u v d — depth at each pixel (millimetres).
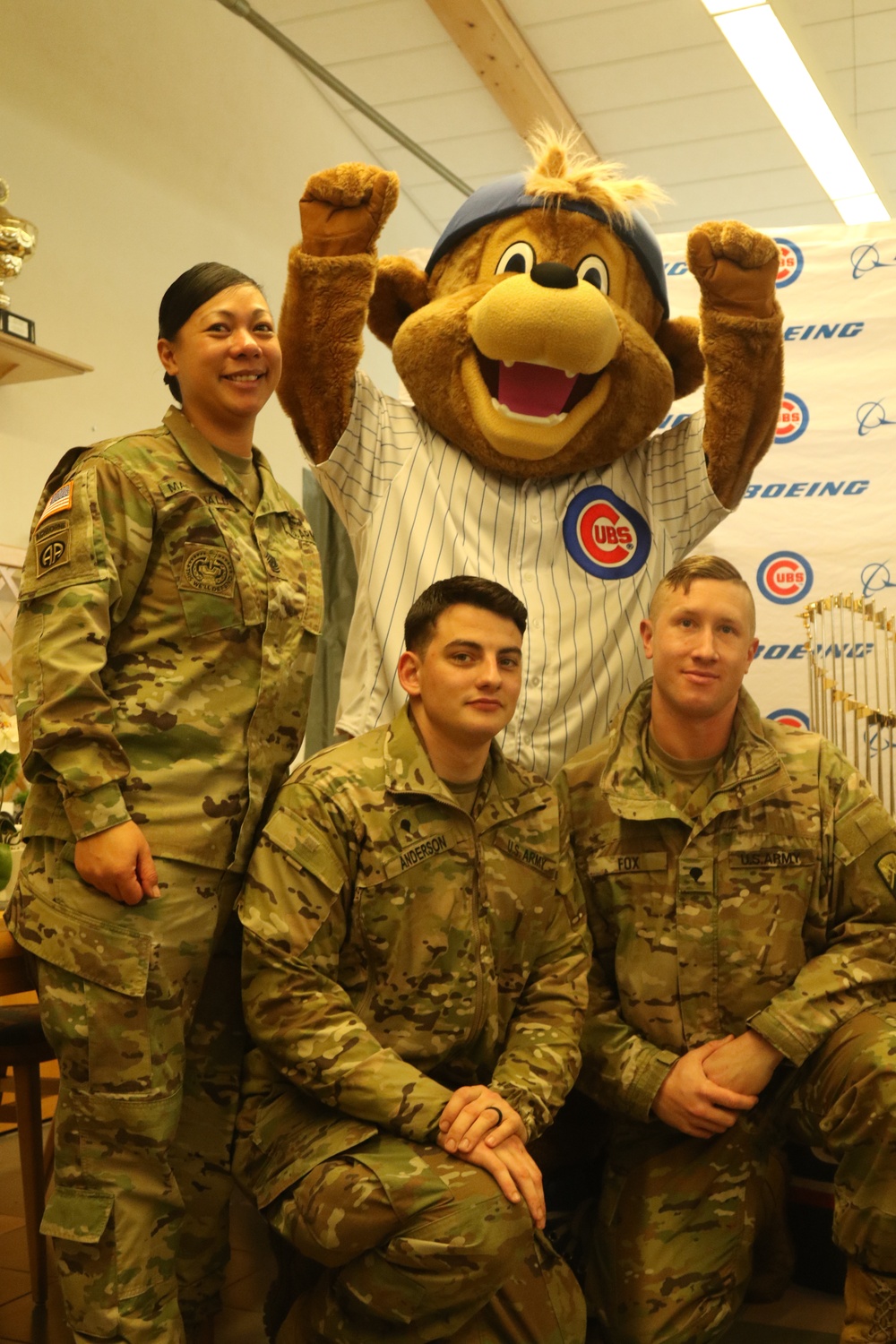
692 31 5160
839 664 3262
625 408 2504
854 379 3326
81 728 1670
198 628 1833
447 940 1912
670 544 2625
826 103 5430
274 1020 1821
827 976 2047
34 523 1889
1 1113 2598
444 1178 1704
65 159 4461
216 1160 1954
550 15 5156
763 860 2129
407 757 1949
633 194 2562
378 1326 1762
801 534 3324
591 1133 2426
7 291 4180
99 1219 1679
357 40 5512
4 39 4207
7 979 1820
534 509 2537
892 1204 1888
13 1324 2061
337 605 3918
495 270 2529
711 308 2477
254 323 1919
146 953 1711
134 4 4793
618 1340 2029
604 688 2486
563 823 2129
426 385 2504
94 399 4582
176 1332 1735
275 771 1948
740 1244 2059
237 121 5430
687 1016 2115
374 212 2402
